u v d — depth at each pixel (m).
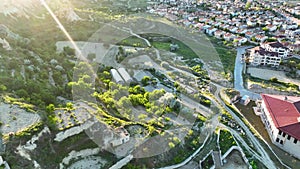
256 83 99.31
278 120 68.69
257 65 119.25
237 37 149.38
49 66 79.88
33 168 44.56
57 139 48.97
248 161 60.22
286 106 72.75
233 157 61.91
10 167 42.88
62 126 50.59
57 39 106.75
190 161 57.50
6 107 51.81
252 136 69.88
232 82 100.19
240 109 82.50
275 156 63.66
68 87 67.50
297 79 107.88
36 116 50.53
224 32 156.62
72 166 49.03
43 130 48.44
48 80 72.06
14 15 112.25
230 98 85.25
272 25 172.88
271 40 146.75
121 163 51.28
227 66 114.38
